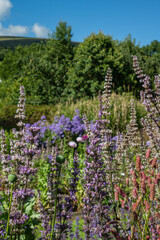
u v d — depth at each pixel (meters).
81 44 19.38
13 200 2.43
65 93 18.62
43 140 7.89
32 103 18.84
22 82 20.39
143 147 3.29
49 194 2.42
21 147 2.72
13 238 2.38
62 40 27.31
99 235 2.19
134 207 1.42
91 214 2.37
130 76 19.38
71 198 2.43
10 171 2.76
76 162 2.59
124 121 9.42
